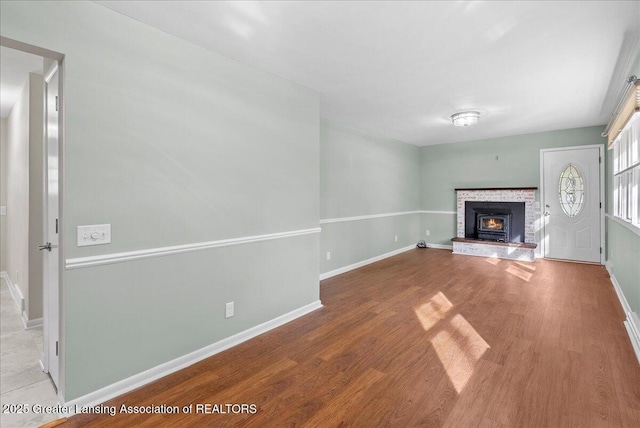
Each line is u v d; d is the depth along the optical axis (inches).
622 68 115.3
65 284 72.1
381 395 78.7
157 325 87.4
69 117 71.9
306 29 87.7
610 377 84.5
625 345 102.0
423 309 137.2
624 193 135.8
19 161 139.8
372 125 205.2
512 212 244.2
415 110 170.4
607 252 209.0
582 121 198.5
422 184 292.5
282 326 121.3
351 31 89.0
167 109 88.9
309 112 135.9
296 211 130.2
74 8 72.4
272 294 119.9
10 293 164.6
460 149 270.5
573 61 109.7
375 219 233.8
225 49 98.6
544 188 232.7
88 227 74.9
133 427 68.8
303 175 133.3
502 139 249.4
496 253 242.4
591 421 68.5
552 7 78.5
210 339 99.8
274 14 80.4
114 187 79.0
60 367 76.7
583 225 218.7
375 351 100.9
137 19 82.0
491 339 107.9
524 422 68.4
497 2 76.4
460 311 134.0
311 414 72.2
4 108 161.8
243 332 109.3
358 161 215.0
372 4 76.7
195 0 74.3
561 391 79.0
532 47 99.2
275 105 120.3
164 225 88.4
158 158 87.0
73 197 72.7
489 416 70.5
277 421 70.2
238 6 76.9
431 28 87.7
